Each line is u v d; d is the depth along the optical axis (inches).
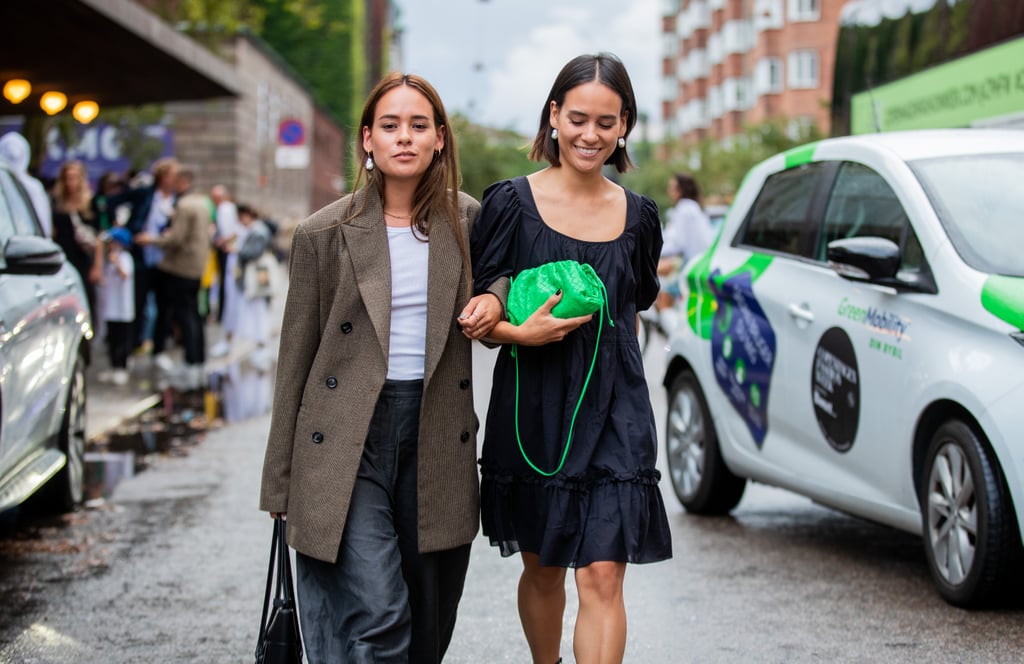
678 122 3494.1
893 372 237.1
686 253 553.6
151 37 615.2
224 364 692.7
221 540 284.8
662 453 408.5
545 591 168.6
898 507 240.7
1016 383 211.2
